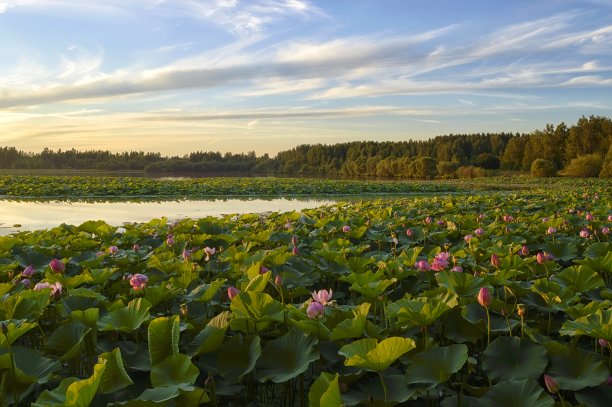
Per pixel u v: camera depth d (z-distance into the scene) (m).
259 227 10.43
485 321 4.15
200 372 3.64
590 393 3.17
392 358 2.96
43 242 8.27
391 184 48.00
